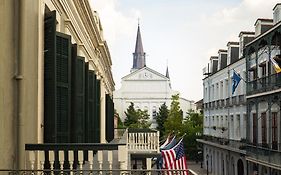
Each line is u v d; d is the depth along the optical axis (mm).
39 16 8320
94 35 20469
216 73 44438
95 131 15750
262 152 25984
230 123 39031
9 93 7258
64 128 9164
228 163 39594
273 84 25000
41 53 8445
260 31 31328
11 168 7172
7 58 7223
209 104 48094
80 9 14797
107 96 26281
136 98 90938
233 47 39562
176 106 66562
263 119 28812
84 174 7973
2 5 7121
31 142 7832
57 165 7336
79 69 10992
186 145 60875
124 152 7551
